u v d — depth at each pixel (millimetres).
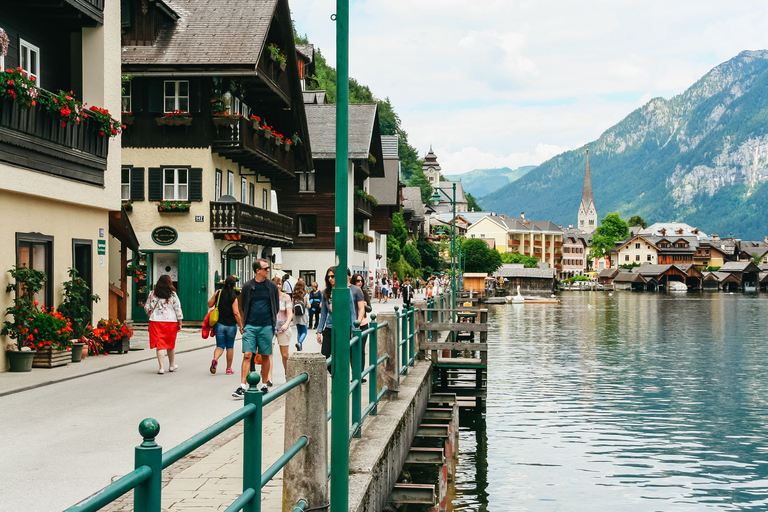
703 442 19062
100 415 10805
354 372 9328
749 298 142875
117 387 13516
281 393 5395
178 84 30438
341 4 6332
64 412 11016
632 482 15328
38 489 7047
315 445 6207
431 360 19375
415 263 93125
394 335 12578
